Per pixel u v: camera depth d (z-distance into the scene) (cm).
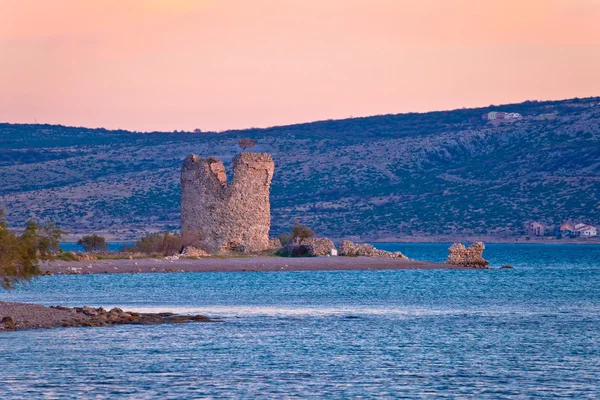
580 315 18525
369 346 14025
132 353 13212
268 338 14800
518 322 17200
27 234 16838
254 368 12188
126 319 16562
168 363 12488
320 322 17038
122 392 10744
